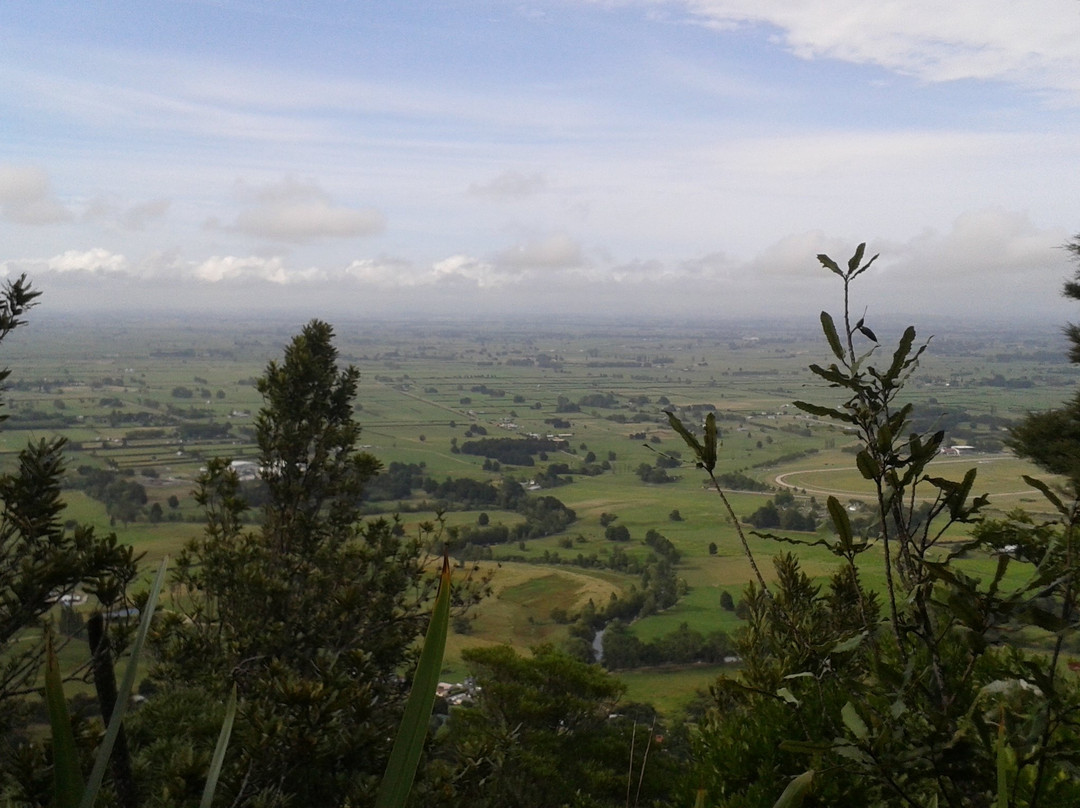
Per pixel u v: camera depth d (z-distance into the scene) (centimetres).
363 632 792
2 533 505
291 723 475
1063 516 207
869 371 215
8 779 424
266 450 952
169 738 635
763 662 404
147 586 643
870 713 222
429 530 905
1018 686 202
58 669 108
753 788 334
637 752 800
